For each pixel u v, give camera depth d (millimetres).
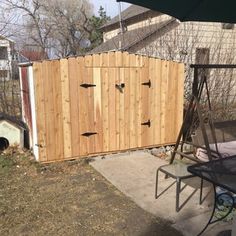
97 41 26156
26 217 3742
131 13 17859
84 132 5844
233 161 2891
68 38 25188
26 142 6516
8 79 8820
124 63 5965
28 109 6266
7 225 3574
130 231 3434
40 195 4344
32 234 3398
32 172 5207
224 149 5332
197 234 3328
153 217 3719
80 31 26109
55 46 24641
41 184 4730
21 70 7070
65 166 5516
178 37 9781
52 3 23906
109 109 5992
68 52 25094
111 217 3736
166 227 3498
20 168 5367
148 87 6266
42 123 5496
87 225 3566
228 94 8797
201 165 2797
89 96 5777
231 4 2951
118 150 6215
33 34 21359
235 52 10461
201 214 3740
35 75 5328
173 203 4043
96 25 26094
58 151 5688
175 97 6574
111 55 5832
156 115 6445
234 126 6152
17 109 8547
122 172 5168
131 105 6176
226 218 3559
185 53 9273
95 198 4254
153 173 5105
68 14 25297
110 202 4129
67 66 5527
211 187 4398
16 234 3402
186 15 3102
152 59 6207
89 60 5668
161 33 10438
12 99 8516
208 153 4246
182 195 4246
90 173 5211
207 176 2523
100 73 5797
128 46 11430
